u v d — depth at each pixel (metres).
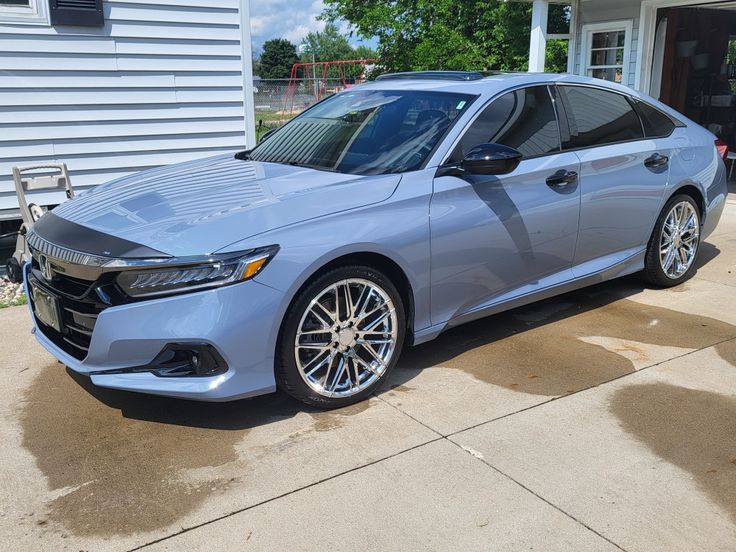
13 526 2.59
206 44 7.48
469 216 3.74
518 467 2.95
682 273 5.39
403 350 4.21
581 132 4.47
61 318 3.27
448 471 2.92
